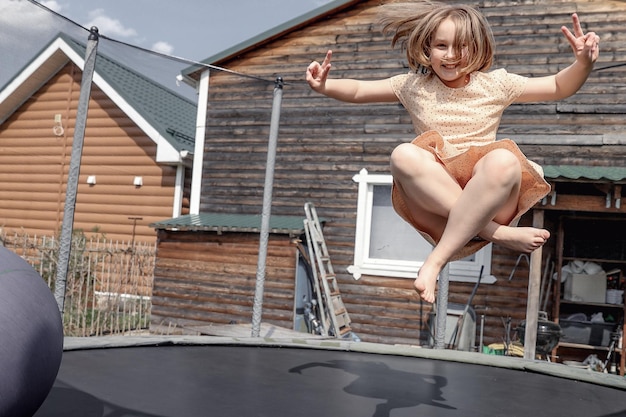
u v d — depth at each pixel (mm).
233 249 8664
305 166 8969
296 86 9094
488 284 7965
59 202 6523
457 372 3824
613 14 7789
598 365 7426
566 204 6613
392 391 3047
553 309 7809
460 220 1477
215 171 9500
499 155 1443
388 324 8297
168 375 3029
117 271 9133
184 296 8914
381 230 8570
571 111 7859
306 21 8969
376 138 8656
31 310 1830
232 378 3080
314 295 8711
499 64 8195
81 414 2201
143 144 10664
